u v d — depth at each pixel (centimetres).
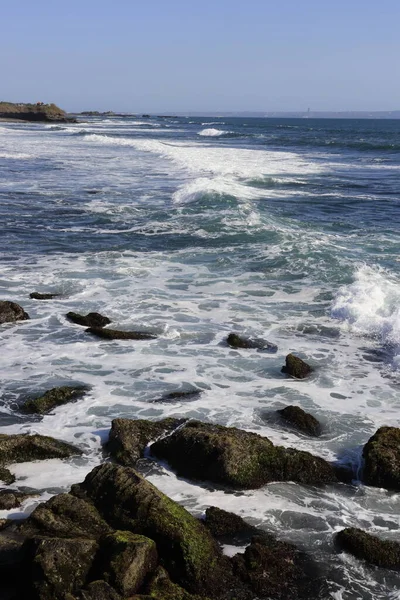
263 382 977
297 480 710
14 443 738
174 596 516
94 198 2681
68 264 1648
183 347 1116
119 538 547
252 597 539
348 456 770
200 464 712
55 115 14838
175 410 878
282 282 1493
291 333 1188
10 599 519
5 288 1444
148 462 740
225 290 1444
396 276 1480
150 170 3753
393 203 2622
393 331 1154
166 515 583
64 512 600
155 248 1822
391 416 873
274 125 15412
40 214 2309
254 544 581
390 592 550
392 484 700
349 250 1752
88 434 807
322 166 4159
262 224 2055
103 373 1001
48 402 886
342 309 1271
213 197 2528
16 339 1142
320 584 556
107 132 9356
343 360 1066
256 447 717
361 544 591
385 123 19450
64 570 520
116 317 1261
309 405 901
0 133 8094
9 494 648
